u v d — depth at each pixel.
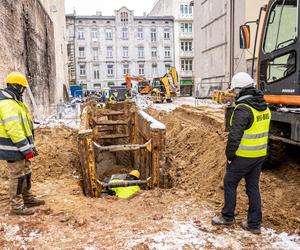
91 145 6.22
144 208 5.14
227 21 33.19
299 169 6.34
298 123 5.33
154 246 3.96
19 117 4.70
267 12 6.20
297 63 5.38
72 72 56.06
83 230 4.44
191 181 6.91
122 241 4.09
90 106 12.21
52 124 14.88
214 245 3.97
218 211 4.94
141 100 31.44
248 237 4.17
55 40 27.00
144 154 8.25
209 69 39.62
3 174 6.83
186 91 59.19
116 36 57.16
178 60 58.53
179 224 4.53
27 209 4.98
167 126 14.02
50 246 4.04
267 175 6.46
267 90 6.22
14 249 3.99
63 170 7.83
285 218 4.70
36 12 17.47
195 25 44.88
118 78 57.72
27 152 4.64
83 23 56.28
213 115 12.43
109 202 5.55
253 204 4.27
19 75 4.74
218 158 7.20
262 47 6.35
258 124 4.07
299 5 5.29
